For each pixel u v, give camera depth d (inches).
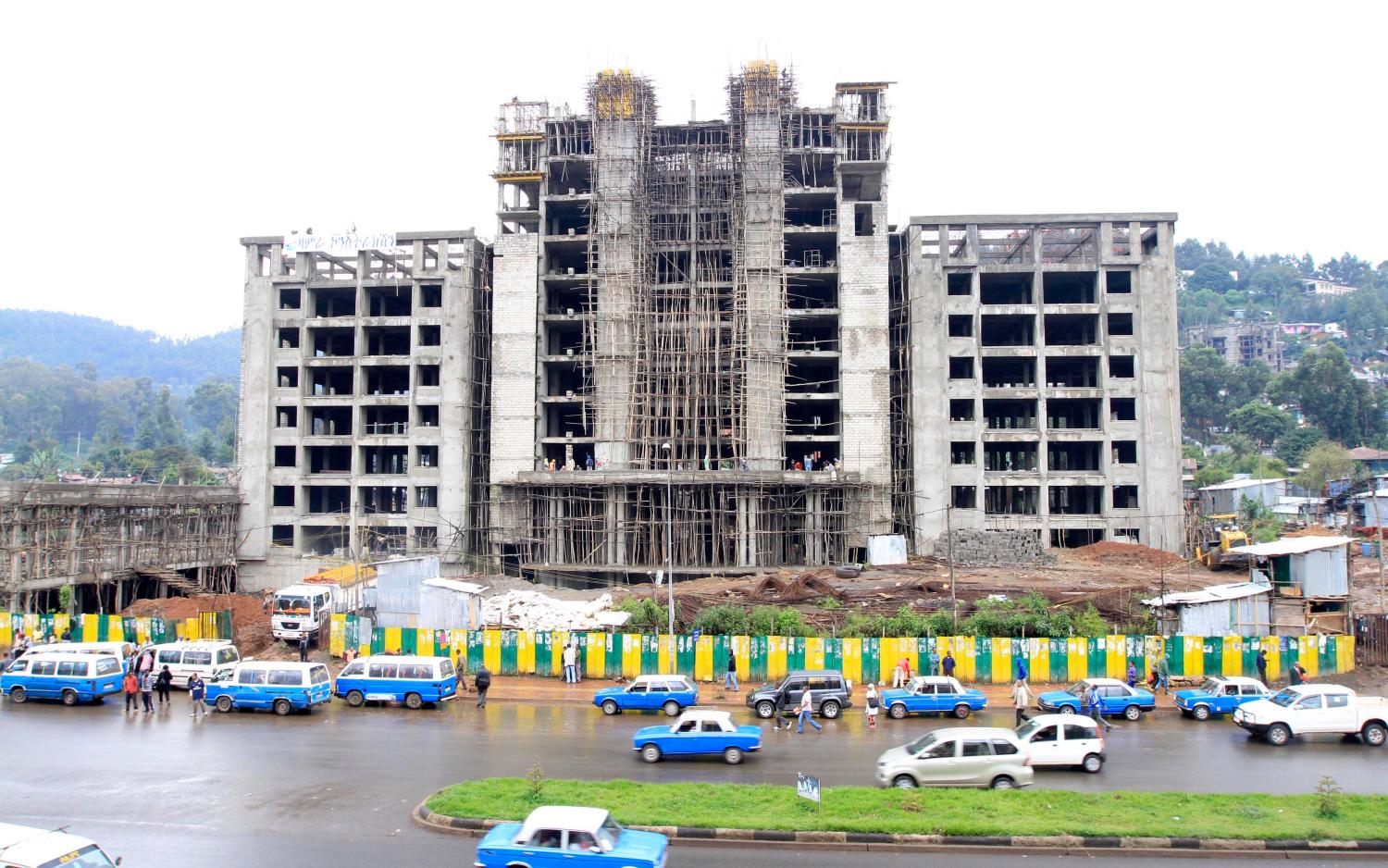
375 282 3420.3
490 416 3398.1
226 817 979.9
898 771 1081.4
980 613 2003.0
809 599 2353.6
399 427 3545.8
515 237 3346.5
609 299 3280.0
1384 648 1828.2
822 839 903.1
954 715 1546.5
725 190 3491.6
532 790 1010.7
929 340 3280.0
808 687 1536.7
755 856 874.1
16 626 2049.7
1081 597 2223.2
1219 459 6250.0
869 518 3157.0
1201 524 3329.2
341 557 3248.0
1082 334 3595.0
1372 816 945.5
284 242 3452.3
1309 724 1342.3
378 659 1636.3
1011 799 1003.3
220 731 1393.9
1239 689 1539.1
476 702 1633.9
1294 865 860.6
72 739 1333.7
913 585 2417.6
